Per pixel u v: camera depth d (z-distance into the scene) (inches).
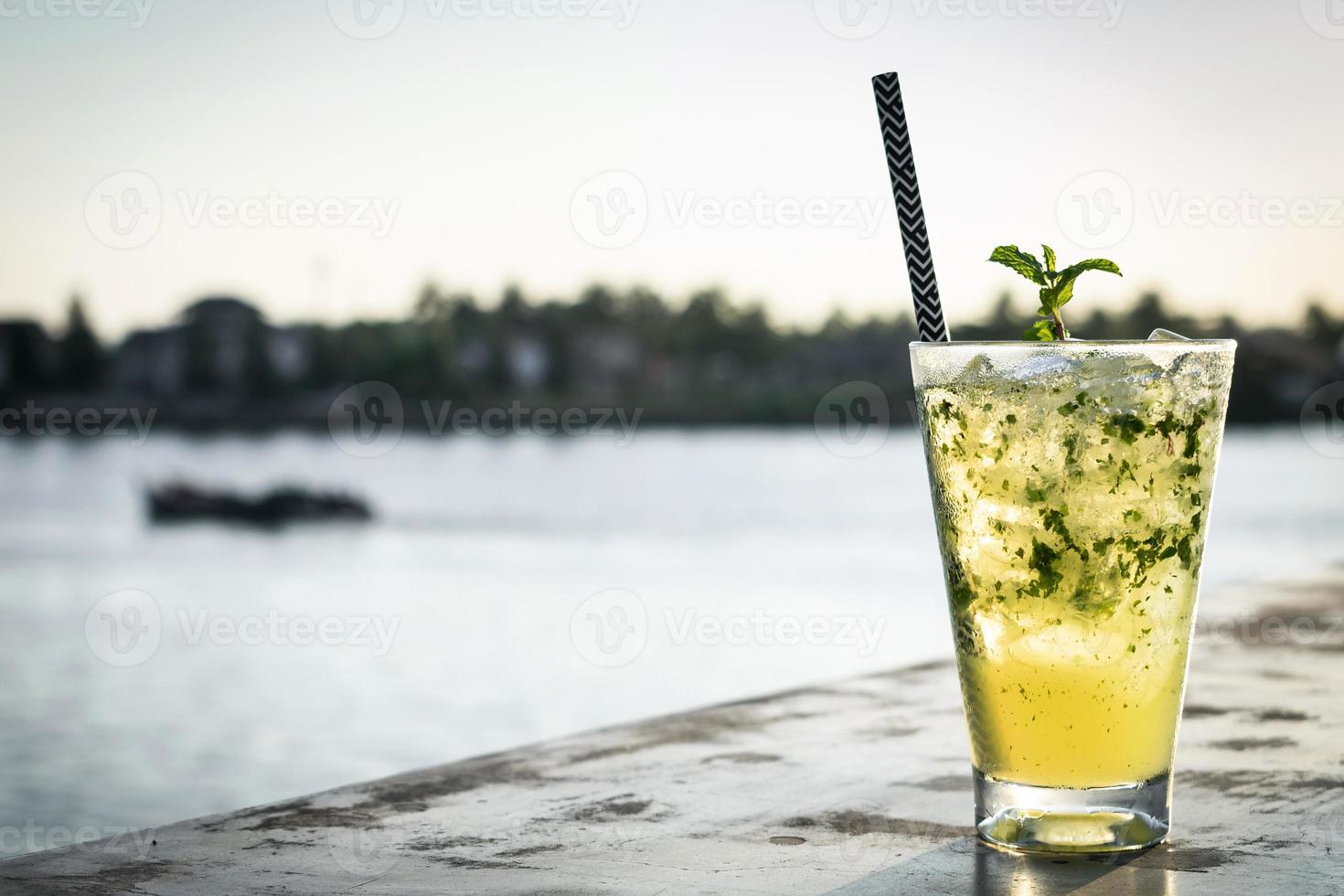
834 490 2134.6
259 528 1863.9
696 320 2005.4
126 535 1802.4
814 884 39.7
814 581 1518.2
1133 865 41.5
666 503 2082.9
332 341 1897.1
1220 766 55.2
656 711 670.5
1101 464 42.1
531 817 48.5
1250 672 77.4
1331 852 42.6
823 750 59.5
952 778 53.8
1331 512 1640.0
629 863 42.2
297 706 750.5
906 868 41.5
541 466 2139.5
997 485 43.2
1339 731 61.7
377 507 1967.3
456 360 1969.7
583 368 2027.6
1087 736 42.7
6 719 734.5
